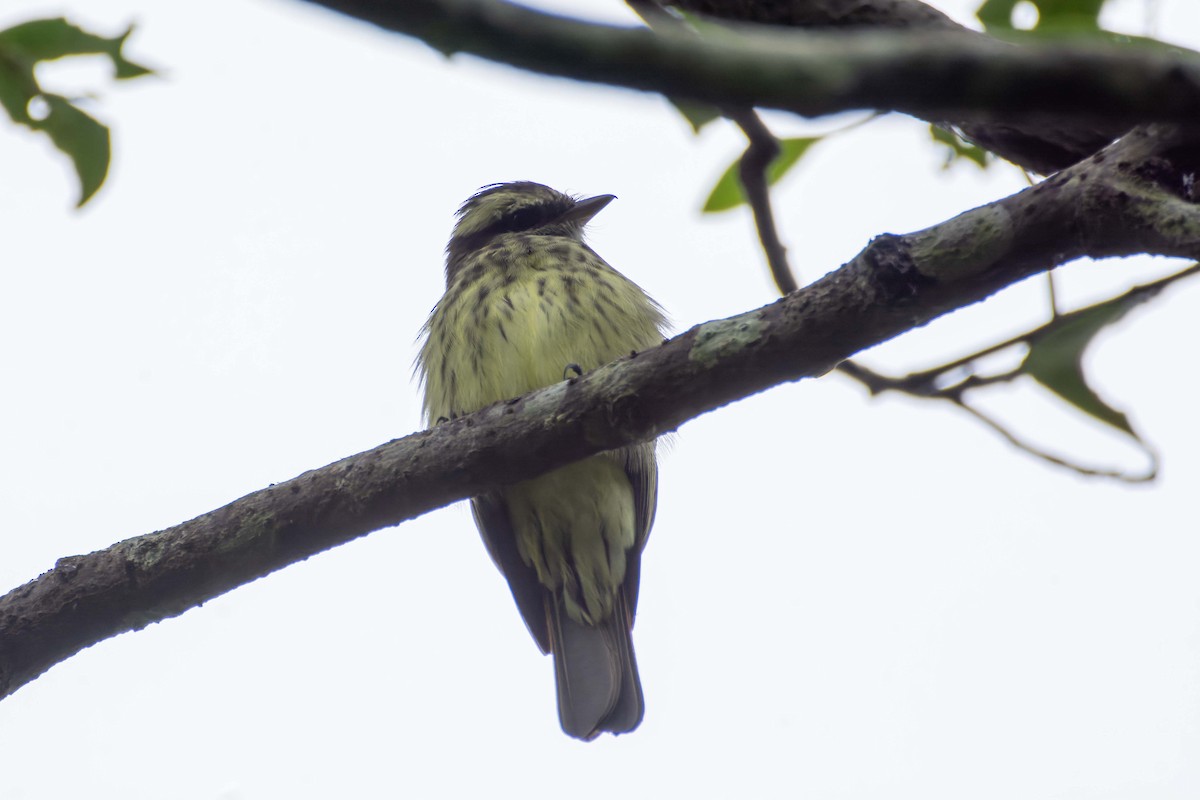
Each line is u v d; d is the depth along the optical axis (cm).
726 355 727
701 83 313
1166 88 314
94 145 842
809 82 315
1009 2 764
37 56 812
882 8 740
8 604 838
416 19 302
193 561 825
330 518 816
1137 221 609
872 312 683
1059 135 729
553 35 306
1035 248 645
